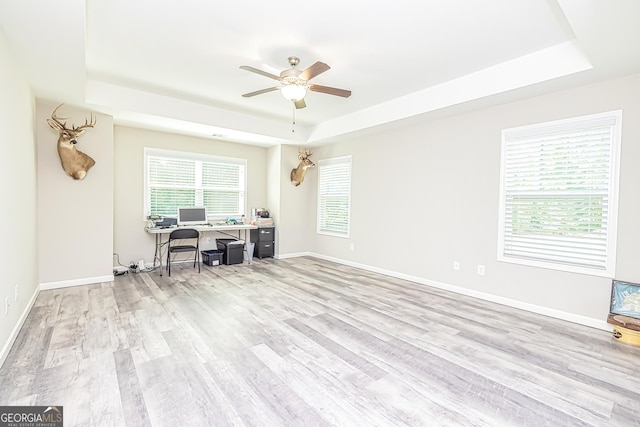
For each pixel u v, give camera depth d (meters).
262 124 5.37
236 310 3.36
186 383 2.02
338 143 6.00
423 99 3.94
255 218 6.43
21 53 2.53
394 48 2.88
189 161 5.69
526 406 1.85
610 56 2.45
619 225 2.87
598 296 2.99
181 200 5.63
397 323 3.07
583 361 2.38
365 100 4.36
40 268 3.87
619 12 1.89
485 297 3.83
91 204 4.20
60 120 3.88
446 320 3.16
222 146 6.05
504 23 2.46
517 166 3.55
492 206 3.75
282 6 2.27
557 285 3.25
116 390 1.93
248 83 3.79
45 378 2.03
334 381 2.07
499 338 2.76
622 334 2.70
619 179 2.86
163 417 1.70
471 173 3.94
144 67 3.36
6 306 2.33
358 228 5.58
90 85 3.74
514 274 3.57
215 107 4.77
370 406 1.83
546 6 2.22
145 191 5.22
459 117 4.05
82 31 2.21
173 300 3.66
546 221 3.35
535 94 3.28
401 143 4.82
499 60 3.12
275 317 3.18
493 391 1.99
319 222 6.52
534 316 3.30
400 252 4.84
